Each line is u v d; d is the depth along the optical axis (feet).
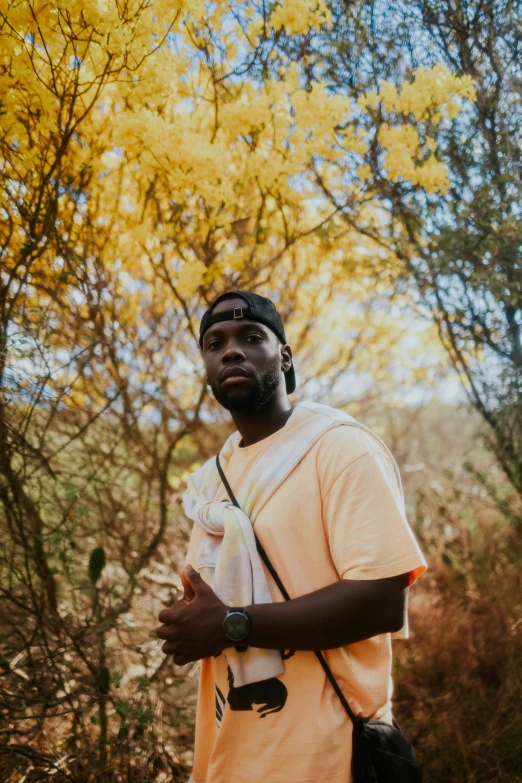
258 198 8.79
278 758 3.69
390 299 9.78
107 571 9.72
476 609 8.97
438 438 15.83
